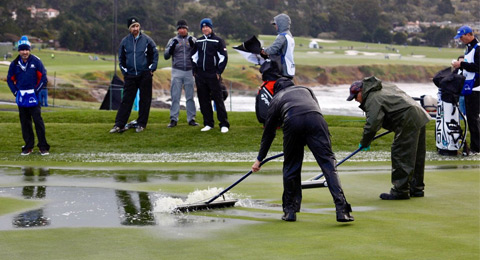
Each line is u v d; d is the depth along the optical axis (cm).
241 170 1577
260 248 780
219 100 2036
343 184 1362
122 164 1664
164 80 12381
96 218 1002
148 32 19912
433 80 1831
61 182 1393
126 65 2034
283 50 1733
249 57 1786
